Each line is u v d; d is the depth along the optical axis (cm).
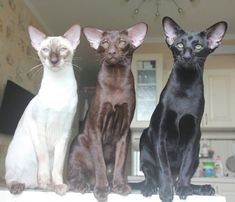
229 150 322
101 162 100
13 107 204
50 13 279
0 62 210
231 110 306
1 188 113
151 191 99
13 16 234
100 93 102
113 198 97
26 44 256
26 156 108
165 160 99
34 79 269
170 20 110
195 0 258
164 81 316
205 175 290
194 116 100
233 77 311
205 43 105
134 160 289
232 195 266
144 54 313
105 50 104
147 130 112
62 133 106
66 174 108
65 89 105
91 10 274
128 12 277
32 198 101
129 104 102
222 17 285
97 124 101
